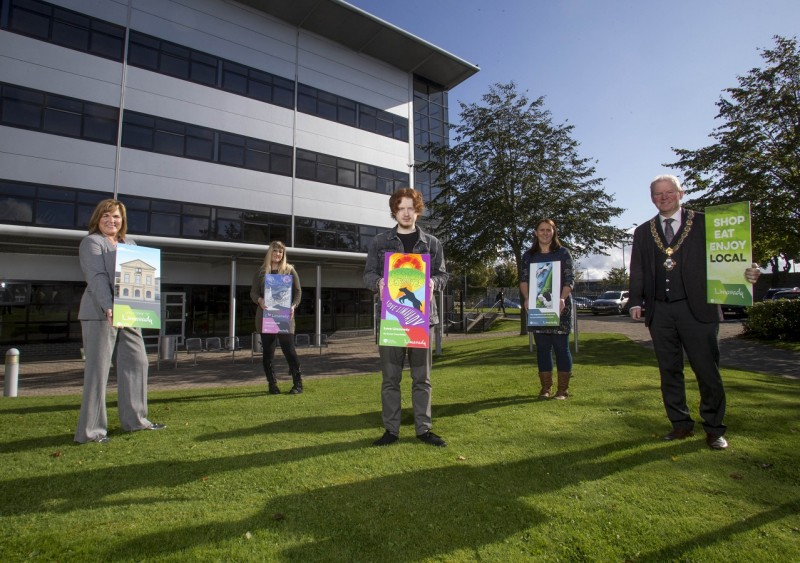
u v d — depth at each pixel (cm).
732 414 419
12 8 1516
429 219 1923
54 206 1550
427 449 336
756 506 249
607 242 1686
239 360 1347
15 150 1494
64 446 354
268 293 615
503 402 498
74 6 1625
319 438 367
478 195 1722
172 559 196
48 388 862
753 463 306
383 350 365
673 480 281
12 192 1482
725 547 211
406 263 358
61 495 260
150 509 243
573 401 485
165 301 1738
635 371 689
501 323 3025
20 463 313
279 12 2097
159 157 1766
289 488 270
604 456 320
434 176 2772
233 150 1956
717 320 342
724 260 329
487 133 1692
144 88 1748
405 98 2597
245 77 2016
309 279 2203
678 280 358
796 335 1295
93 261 376
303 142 2169
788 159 1323
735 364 909
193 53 1878
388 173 2477
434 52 2450
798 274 2944
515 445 344
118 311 378
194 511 241
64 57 1595
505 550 208
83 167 1608
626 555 206
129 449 344
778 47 1409
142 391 410
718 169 1470
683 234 362
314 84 2234
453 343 1780
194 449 342
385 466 303
